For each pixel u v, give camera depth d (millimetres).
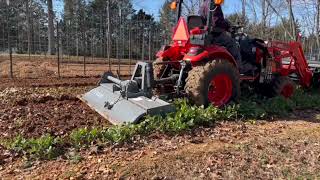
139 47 25453
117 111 6184
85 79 12789
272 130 6340
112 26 29109
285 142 5719
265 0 22750
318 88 10547
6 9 26719
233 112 6895
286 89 8844
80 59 23875
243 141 5629
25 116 6590
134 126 5574
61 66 17953
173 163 4676
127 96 6238
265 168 4727
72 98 8180
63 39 27625
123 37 26062
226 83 7227
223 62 7059
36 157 4723
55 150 4871
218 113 6750
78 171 4391
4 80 12000
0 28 26453
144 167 4520
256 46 8398
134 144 5250
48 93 9125
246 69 8188
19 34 31484
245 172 4574
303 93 9781
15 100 7715
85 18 29359
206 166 4652
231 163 4797
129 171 4406
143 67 6414
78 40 27797
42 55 25641
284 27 21219
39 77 13211
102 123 6301
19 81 11812
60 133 5684
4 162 4605
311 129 6527
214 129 6141
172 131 5754
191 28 7559
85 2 38406
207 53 7043
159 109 5969
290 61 9594
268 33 23312
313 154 5258
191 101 6930
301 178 4484
